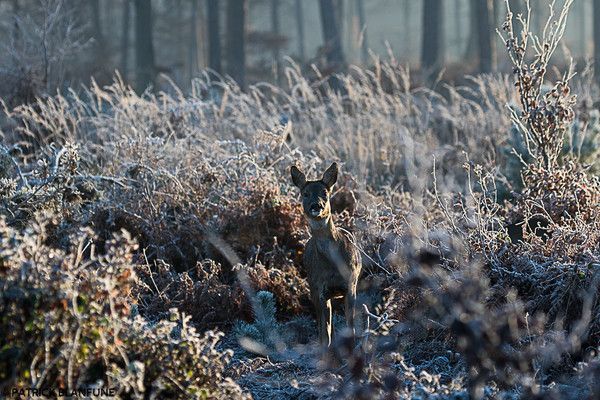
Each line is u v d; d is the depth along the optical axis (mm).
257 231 13336
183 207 13688
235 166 14914
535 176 12258
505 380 7266
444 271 9883
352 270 10180
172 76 47781
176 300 11750
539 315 9297
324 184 10172
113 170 15352
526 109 12836
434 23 47281
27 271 6926
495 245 10805
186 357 7480
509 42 12977
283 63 53094
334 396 8000
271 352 10156
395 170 17875
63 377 6840
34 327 6840
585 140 15766
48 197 12711
